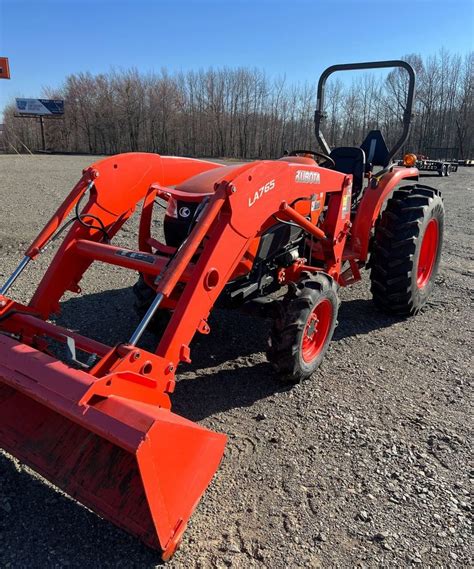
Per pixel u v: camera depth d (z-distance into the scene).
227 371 3.51
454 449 2.73
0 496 2.29
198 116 51.94
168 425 1.83
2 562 1.96
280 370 3.16
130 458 2.12
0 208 9.92
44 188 13.95
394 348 3.99
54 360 2.03
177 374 3.45
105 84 53.28
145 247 3.43
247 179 2.55
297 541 2.10
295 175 3.02
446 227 9.26
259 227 2.76
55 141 56.69
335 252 3.79
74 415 1.83
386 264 4.32
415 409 3.12
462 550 2.08
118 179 3.20
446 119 48.72
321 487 2.41
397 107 45.03
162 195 3.54
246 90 49.94
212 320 4.35
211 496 2.33
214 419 2.95
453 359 3.82
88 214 3.08
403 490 2.41
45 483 2.38
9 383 2.04
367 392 3.30
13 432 2.35
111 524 2.15
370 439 2.80
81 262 3.12
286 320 3.07
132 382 2.06
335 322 3.51
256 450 2.67
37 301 2.90
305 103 47.56
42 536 2.08
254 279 3.33
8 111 60.62
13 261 6.09
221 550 2.04
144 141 53.94
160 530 1.84
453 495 2.39
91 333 3.97
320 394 3.26
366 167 4.82
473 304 5.03
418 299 4.55
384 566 1.99
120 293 4.92
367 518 2.23
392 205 4.46
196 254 2.91
